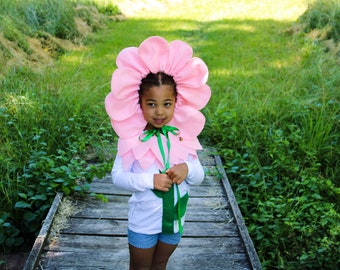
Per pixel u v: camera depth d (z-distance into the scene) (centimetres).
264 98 634
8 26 770
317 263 376
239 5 1416
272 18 1214
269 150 519
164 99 239
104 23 1156
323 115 565
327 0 995
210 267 325
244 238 352
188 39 1063
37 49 810
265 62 844
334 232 374
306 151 505
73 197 410
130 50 243
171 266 323
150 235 253
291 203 427
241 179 489
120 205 405
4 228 398
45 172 425
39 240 335
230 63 855
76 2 1141
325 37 898
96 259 328
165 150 248
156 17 1293
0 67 658
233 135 546
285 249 397
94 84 686
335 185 486
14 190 418
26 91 588
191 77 247
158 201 246
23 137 495
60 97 579
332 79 651
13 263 385
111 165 461
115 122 245
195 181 256
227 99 658
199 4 1478
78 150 504
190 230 368
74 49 910
